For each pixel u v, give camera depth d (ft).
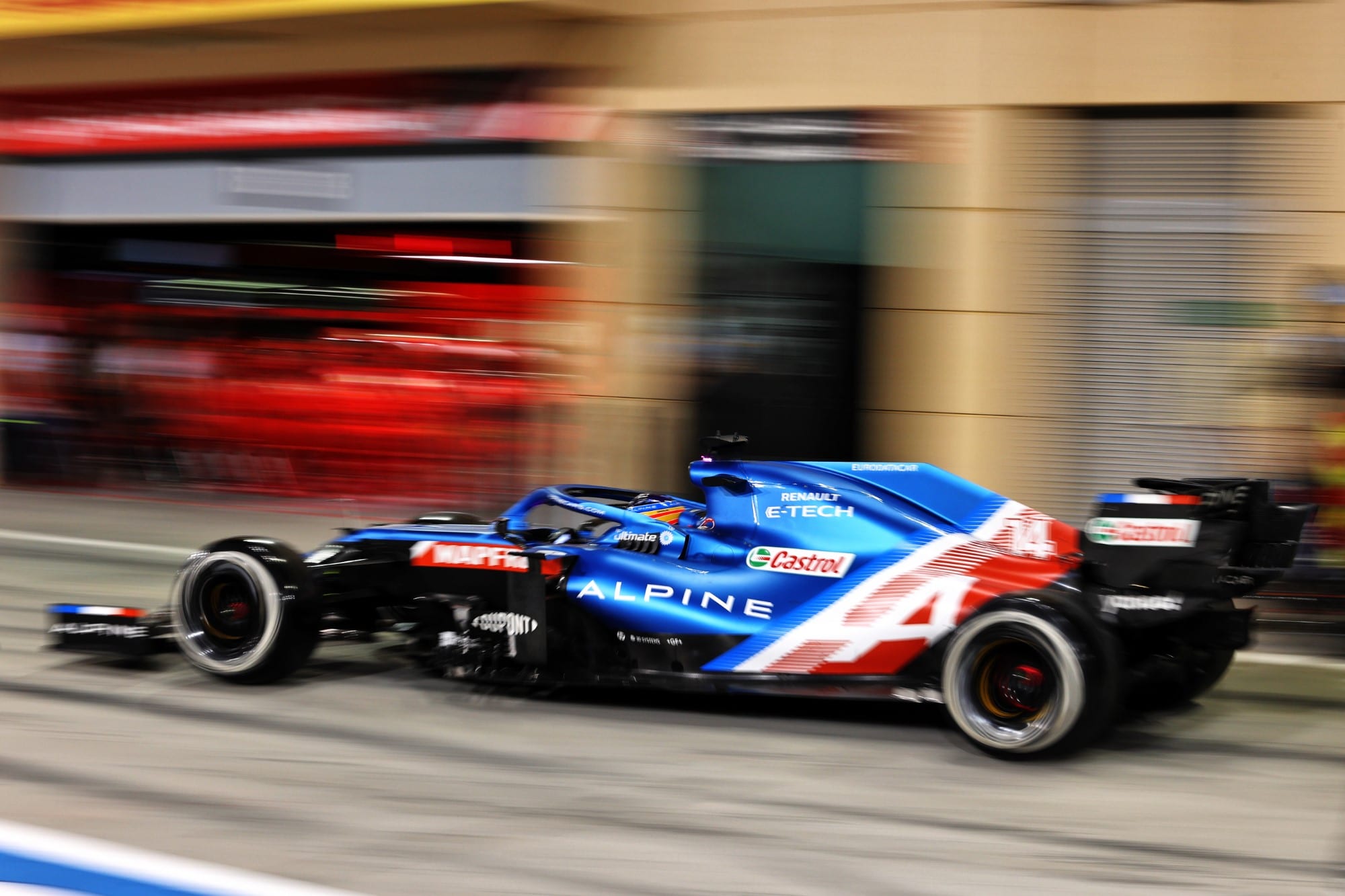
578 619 17.56
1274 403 26.27
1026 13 28.84
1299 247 27.43
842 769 15.11
